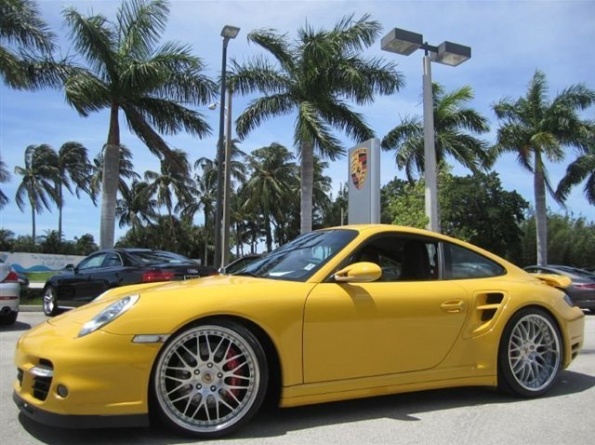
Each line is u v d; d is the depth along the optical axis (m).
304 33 19.16
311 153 19.44
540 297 5.03
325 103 19.53
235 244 65.94
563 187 31.66
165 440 3.71
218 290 3.92
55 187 59.50
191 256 65.62
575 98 27.66
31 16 16.72
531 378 4.99
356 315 4.17
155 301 3.71
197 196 57.88
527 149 28.05
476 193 46.03
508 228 46.62
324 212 59.50
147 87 17.27
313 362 4.01
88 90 16.64
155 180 57.53
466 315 4.66
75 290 11.16
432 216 14.38
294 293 4.05
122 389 3.50
